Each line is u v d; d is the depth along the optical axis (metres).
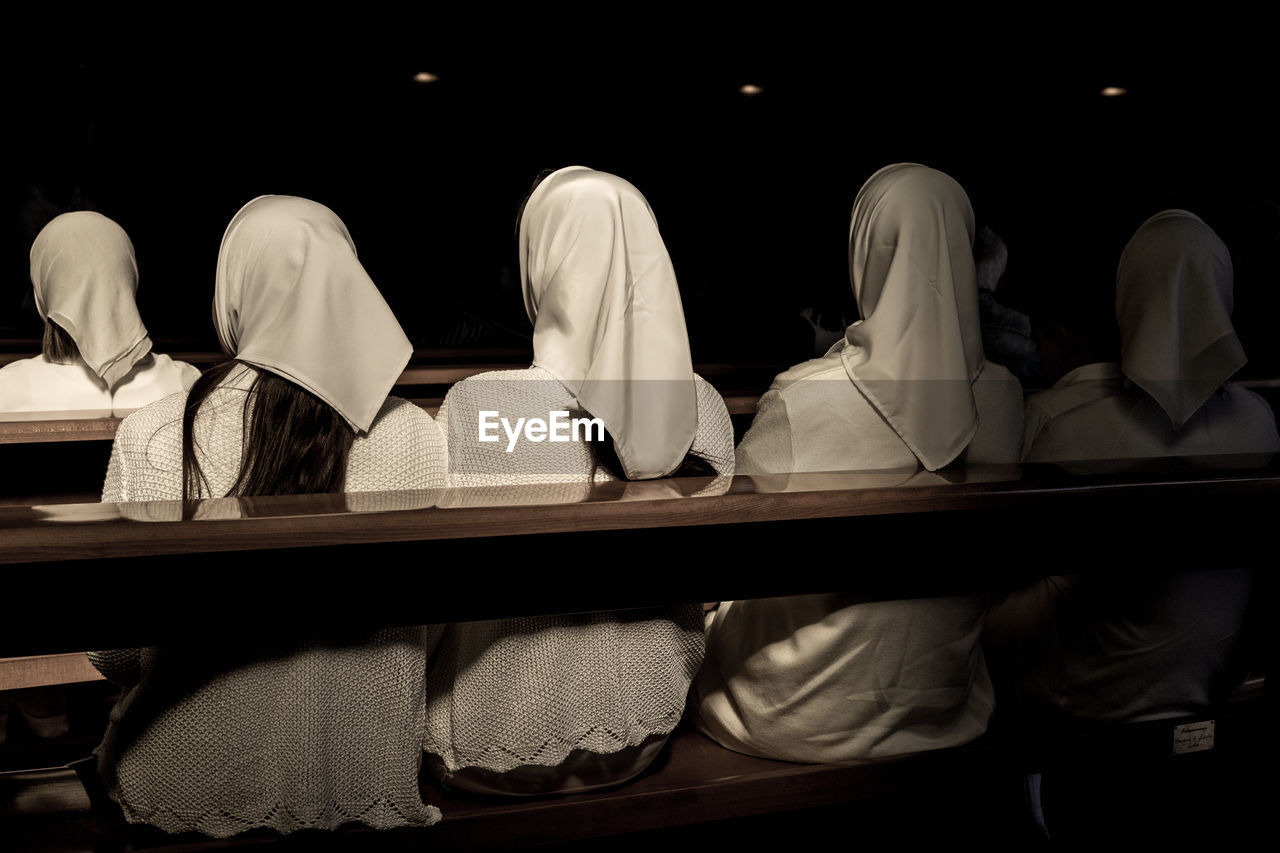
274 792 1.42
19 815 1.61
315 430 1.47
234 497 1.42
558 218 1.62
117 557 1.23
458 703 1.55
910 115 6.67
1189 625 1.94
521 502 1.39
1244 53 5.57
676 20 6.83
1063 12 5.97
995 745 1.83
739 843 2.09
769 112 6.98
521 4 6.79
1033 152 6.30
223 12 6.38
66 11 6.10
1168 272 1.93
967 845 2.16
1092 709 2.00
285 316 1.47
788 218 7.18
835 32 6.68
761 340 4.98
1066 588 2.01
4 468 2.57
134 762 1.42
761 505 1.48
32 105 6.19
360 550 1.38
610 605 1.52
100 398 2.85
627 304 1.61
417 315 6.77
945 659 1.74
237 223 1.53
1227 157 5.70
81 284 2.78
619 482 1.59
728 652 1.82
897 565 1.67
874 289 1.83
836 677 1.69
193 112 6.48
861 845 2.13
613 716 1.56
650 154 7.10
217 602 1.34
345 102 6.76
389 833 1.51
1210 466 1.84
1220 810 2.05
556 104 7.02
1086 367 2.10
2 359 3.69
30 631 1.26
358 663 1.45
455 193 7.00
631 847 1.96
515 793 1.59
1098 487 1.63
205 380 1.49
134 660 1.45
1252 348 3.16
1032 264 5.53
